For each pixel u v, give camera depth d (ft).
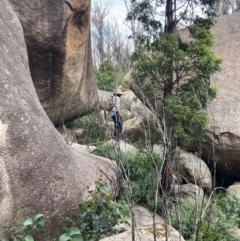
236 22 27.99
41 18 19.80
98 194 12.78
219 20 28.48
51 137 12.82
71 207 12.50
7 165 11.02
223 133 22.04
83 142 29.19
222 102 23.41
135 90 22.68
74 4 20.40
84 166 14.89
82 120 31.81
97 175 15.08
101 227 12.18
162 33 19.86
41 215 10.85
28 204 11.37
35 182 11.63
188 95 18.86
